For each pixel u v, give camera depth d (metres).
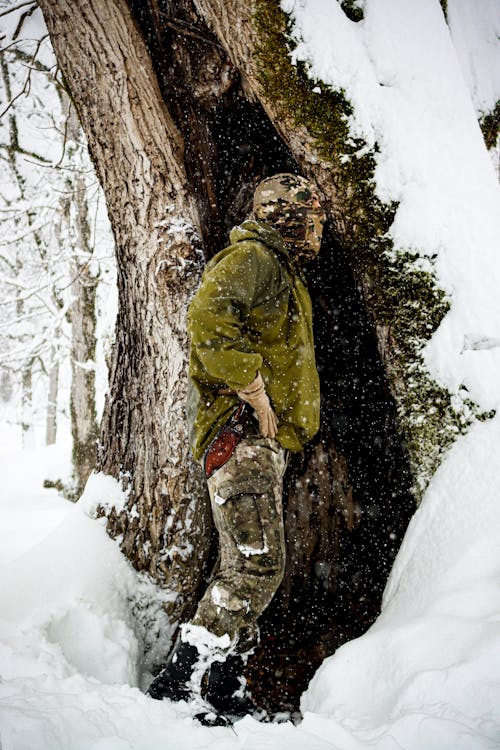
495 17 3.33
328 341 2.74
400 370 2.33
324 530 2.69
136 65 2.48
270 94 2.37
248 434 1.89
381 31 2.43
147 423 2.56
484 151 2.46
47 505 6.48
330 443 2.72
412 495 2.30
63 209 8.66
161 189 2.53
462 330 2.25
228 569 1.87
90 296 8.16
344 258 2.54
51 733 1.25
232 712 1.88
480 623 1.61
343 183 2.36
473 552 1.86
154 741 1.35
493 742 1.29
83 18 2.43
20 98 9.07
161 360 2.51
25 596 2.17
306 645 2.49
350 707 1.62
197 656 1.75
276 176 2.13
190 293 2.51
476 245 2.30
